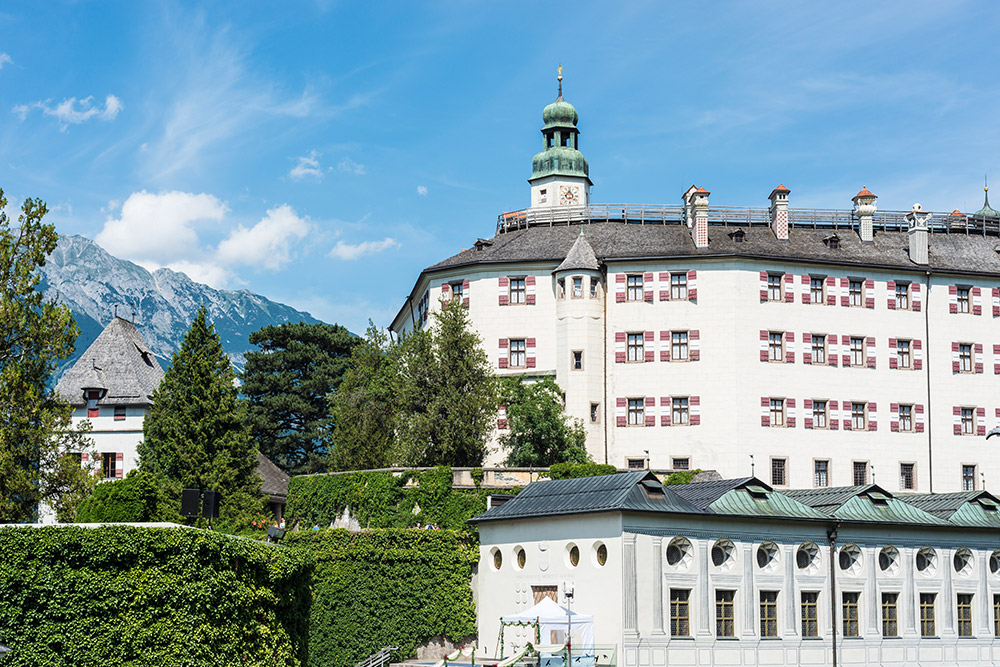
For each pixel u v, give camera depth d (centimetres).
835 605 6844
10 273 6844
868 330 8931
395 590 6994
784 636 6662
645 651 6166
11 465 6347
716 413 8512
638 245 8988
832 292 8888
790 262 8812
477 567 7062
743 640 6512
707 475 7988
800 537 6831
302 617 5200
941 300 9144
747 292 8694
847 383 8812
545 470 7606
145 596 4184
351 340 12256
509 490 7438
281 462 11681
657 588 6272
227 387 8219
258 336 12100
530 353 8781
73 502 6494
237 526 7588
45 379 6838
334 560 7050
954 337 9125
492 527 6969
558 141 11775
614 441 8600
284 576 4838
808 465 8619
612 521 6253
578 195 11662
